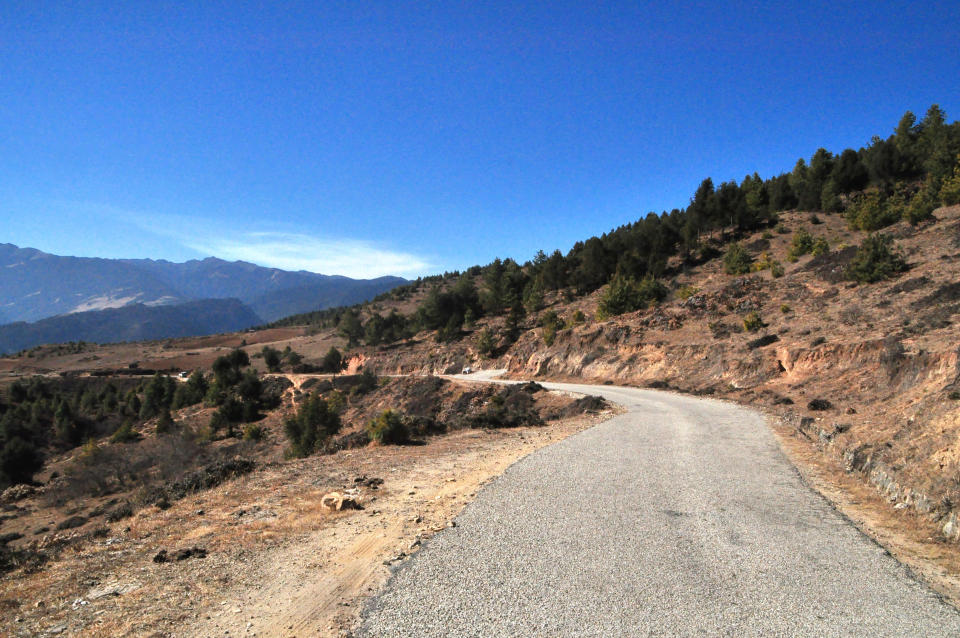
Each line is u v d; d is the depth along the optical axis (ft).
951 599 15.12
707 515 22.82
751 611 14.26
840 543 19.51
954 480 21.59
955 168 151.43
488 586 16.01
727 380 87.61
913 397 37.73
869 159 206.49
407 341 258.37
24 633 14.15
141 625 14.33
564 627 13.46
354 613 14.71
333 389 175.94
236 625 14.21
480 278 537.65
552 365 146.10
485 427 57.72
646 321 137.18
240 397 187.01
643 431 48.26
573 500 25.35
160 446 109.70
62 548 22.65
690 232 210.59
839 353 71.77
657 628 13.37
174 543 21.62
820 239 148.97
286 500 27.73
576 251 325.21
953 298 73.92
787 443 40.63
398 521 23.29
